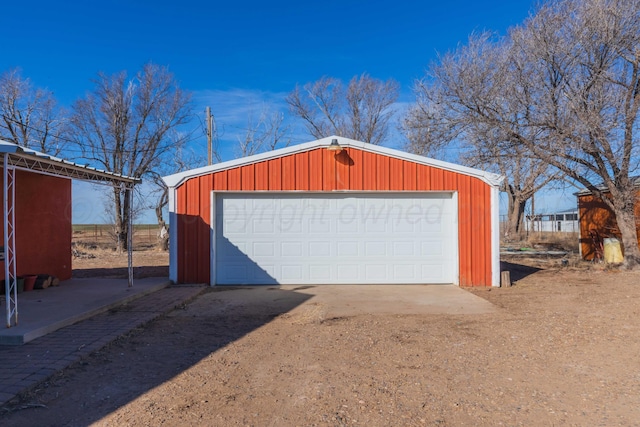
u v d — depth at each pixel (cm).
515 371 471
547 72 1252
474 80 1284
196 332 655
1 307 763
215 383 443
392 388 425
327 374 467
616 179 1298
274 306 847
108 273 1372
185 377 461
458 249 1084
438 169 1093
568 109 1200
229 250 1109
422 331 649
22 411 375
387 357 524
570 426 344
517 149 1312
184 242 1091
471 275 1081
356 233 1111
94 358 524
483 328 662
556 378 448
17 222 963
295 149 1090
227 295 971
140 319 709
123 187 1046
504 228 3447
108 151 2361
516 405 383
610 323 675
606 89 1208
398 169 1093
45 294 898
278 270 1111
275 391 421
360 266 1110
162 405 388
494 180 1087
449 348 559
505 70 1282
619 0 1184
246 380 451
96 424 351
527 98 1270
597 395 403
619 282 1115
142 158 2400
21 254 977
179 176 1088
